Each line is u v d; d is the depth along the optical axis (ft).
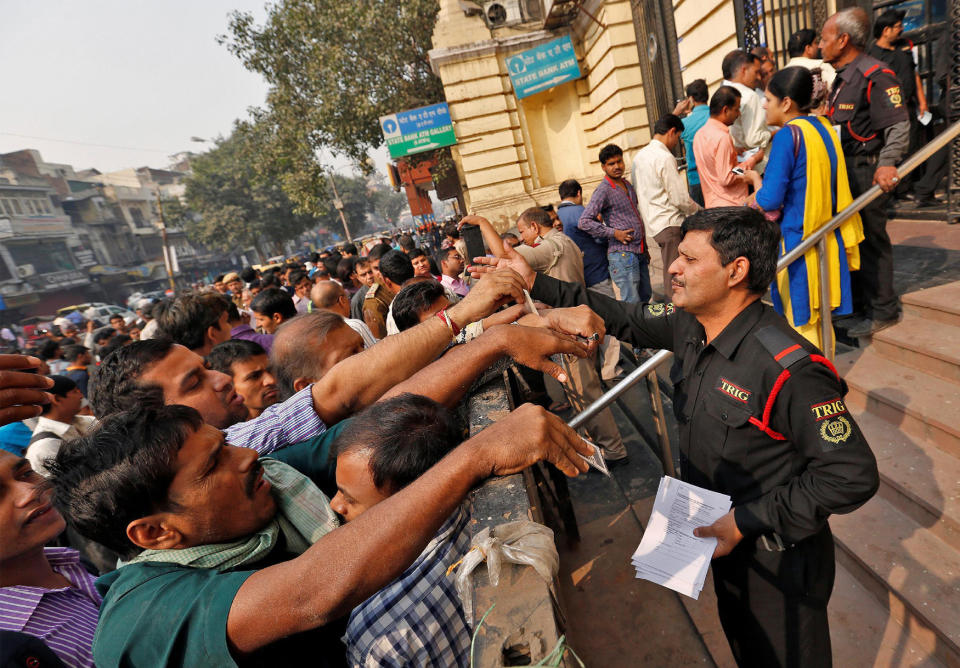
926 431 7.53
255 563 3.08
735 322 4.54
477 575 3.01
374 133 52.60
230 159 140.15
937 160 14.33
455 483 2.54
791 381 4.06
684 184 12.75
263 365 7.57
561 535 8.68
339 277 24.58
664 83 23.81
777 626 4.68
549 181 37.65
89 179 149.07
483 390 5.48
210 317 11.24
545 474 8.15
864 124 9.32
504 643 2.50
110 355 5.84
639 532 8.66
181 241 166.50
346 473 3.26
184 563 2.89
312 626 2.33
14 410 3.77
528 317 5.37
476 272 6.59
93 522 2.75
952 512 6.33
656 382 6.83
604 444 10.37
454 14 34.30
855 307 10.27
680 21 20.33
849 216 8.08
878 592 6.47
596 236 14.67
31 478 5.22
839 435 3.90
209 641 2.28
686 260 4.59
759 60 12.85
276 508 3.46
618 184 14.58
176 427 2.89
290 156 57.21
